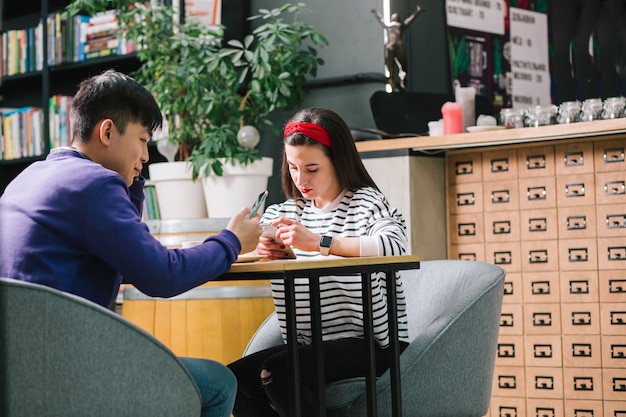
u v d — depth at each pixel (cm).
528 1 541
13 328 154
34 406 156
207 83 415
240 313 318
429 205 400
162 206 423
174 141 430
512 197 383
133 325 165
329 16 470
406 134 412
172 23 434
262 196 205
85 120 187
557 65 557
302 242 209
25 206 177
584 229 366
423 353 217
